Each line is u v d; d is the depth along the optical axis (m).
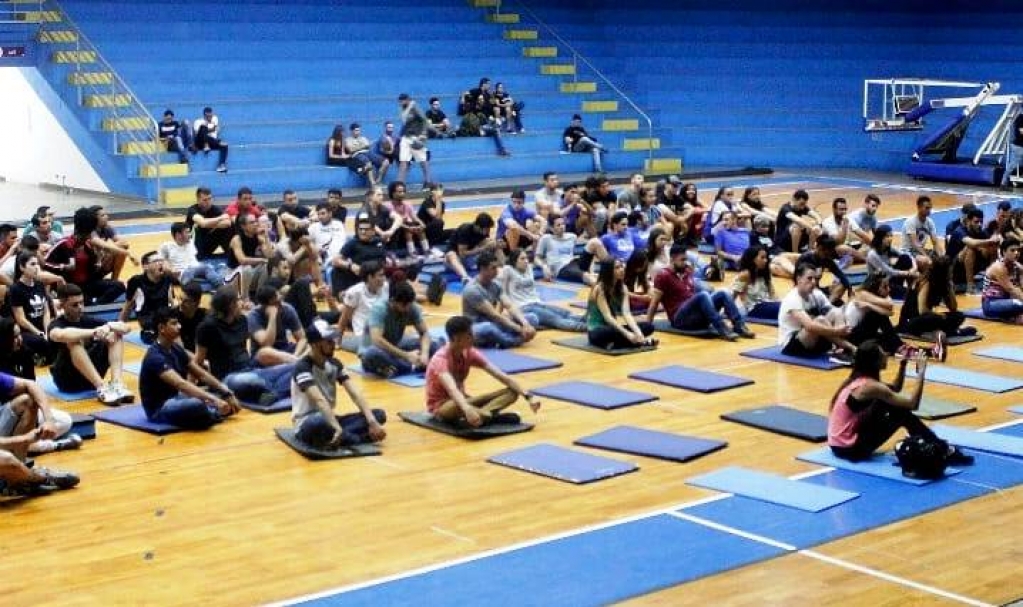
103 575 8.16
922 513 9.16
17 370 11.20
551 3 35.16
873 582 7.96
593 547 8.55
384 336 12.96
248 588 7.93
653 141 32.75
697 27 34.44
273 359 12.20
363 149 28.47
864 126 29.77
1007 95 30.22
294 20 31.27
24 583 8.03
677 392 12.51
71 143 27.77
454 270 17.95
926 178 29.58
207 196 17.31
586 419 11.60
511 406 12.03
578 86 33.56
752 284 15.96
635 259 15.70
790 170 32.00
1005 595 7.75
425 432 11.18
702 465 10.27
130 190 26.59
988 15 31.80
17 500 9.57
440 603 7.68
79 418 11.12
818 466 10.21
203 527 8.99
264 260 16.30
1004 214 17.89
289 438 10.87
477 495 9.61
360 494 9.66
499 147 30.70
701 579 8.01
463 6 33.91
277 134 28.75
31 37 27.86
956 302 15.65
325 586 7.95
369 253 16.27
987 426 11.38
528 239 18.88
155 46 28.88
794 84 33.12
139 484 9.91
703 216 20.64
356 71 30.94
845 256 18.95
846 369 13.37
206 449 10.77
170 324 11.36
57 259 15.73
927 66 32.06
